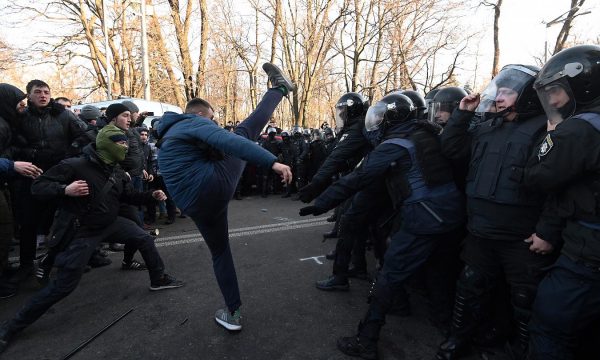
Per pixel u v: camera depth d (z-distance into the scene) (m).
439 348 2.22
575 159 1.44
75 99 19.50
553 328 1.58
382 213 3.20
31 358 2.29
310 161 8.05
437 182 2.11
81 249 2.59
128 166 4.61
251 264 3.88
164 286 3.23
